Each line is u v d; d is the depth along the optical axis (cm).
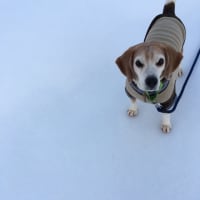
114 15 105
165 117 75
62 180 72
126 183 70
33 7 111
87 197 69
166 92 67
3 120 83
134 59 64
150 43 65
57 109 84
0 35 104
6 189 71
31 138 79
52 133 79
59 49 98
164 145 75
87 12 107
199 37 96
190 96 82
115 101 84
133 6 107
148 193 69
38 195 70
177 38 73
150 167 72
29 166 74
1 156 76
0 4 113
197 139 75
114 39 99
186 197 67
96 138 78
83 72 91
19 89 89
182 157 73
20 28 105
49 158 75
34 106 85
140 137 77
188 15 102
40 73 92
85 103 84
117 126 79
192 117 79
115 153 75
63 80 90
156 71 62
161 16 79
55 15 108
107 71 91
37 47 99
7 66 95
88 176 72
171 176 70
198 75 86
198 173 70
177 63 66
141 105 82
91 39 100
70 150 76
